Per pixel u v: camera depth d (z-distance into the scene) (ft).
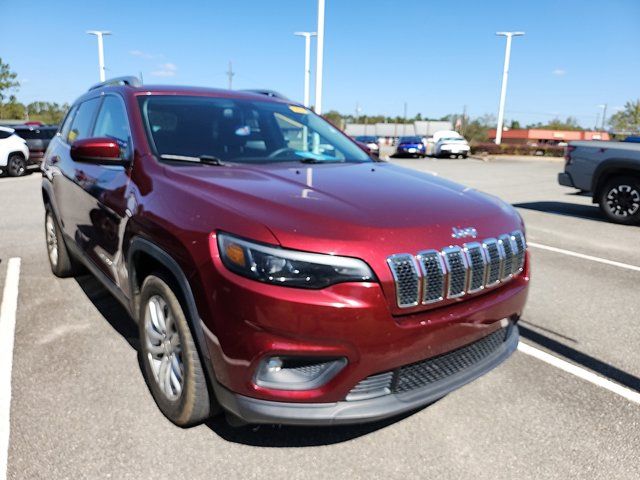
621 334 13.12
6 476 7.45
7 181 49.01
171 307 8.17
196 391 7.95
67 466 7.69
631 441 8.66
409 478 7.68
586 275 18.38
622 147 28.19
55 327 12.57
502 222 8.80
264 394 7.01
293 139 12.25
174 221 7.89
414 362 7.39
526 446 8.47
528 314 14.43
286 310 6.68
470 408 9.56
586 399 9.95
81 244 12.69
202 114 11.43
